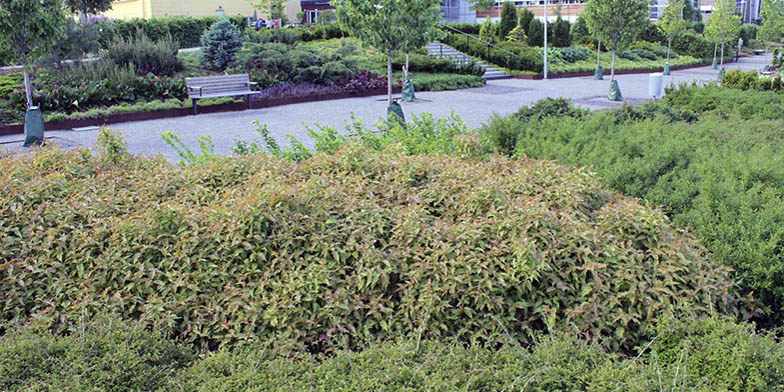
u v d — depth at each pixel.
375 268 3.94
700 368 3.17
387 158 5.74
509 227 4.09
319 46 26.12
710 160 5.90
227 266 4.04
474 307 3.84
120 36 21.06
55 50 17.64
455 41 30.48
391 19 13.19
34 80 16.20
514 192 4.98
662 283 3.83
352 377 3.10
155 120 15.78
